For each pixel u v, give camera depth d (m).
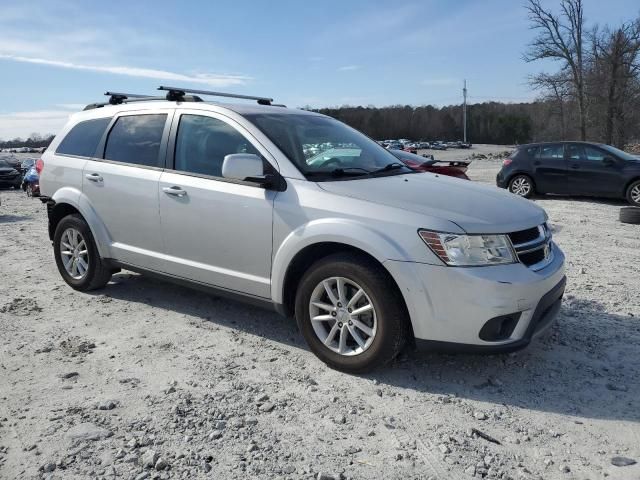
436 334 3.50
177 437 3.05
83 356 4.11
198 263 4.57
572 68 39.41
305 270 4.16
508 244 3.57
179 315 5.01
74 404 3.39
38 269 6.80
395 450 2.96
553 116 45.75
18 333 4.57
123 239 5.14
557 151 13.82
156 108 5.07
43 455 2.88
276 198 4.04
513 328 3.56
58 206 5.73
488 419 3.28
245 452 2.92
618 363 4.01
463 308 3.43
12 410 3.32
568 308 5.16
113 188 5.11
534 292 3.56
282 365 3.98
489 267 3.48
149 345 4.32
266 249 4.10
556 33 39.09
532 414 3.34
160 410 3.33
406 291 3.50
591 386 3.68
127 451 2.91
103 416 3.25
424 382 3.74
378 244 3.55
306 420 3.24
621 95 38.34
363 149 4.81
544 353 4.18
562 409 3.39
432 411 3.37
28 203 17.47
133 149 5.12
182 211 4.57
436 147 90.50
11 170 26.84
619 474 2.76
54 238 5.84
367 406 3.41
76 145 5.67
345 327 3.82
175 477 2.71
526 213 3.90
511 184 14.45
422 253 3.48
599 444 3.02
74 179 5.49
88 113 5.78
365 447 2.99
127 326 4.74
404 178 4.34
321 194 3.89
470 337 3.46
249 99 5.43
